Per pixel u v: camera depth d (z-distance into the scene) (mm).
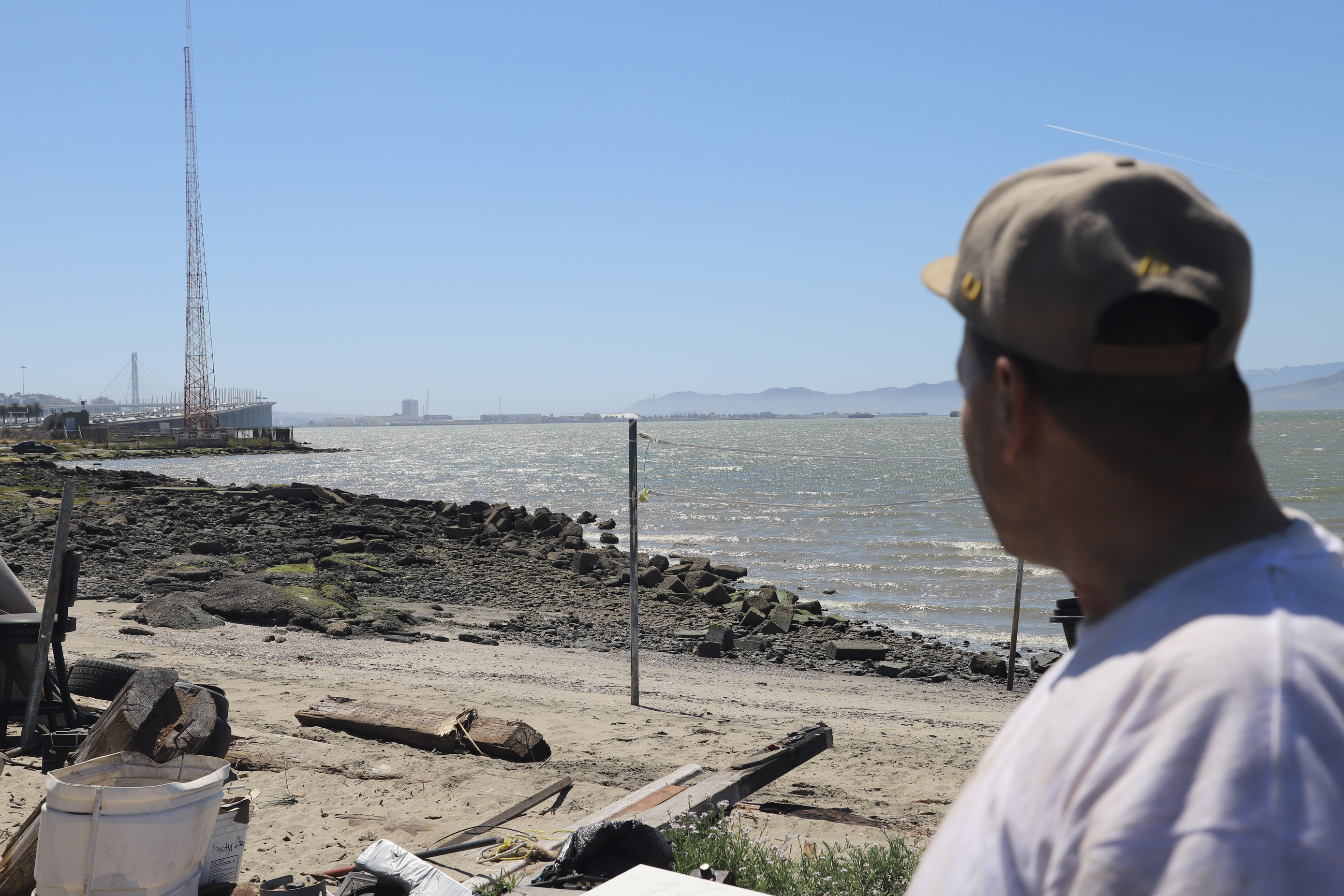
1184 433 750
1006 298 794
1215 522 763
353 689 11094
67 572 6910
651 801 6477
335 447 177125
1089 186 773
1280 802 596
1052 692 790
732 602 25078
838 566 33219
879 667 18000
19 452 91812
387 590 23172
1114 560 793
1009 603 26734
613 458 122562
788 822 6457
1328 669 646
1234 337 763
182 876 3498
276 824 6125
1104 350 749
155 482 50438
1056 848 684
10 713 6844
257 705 9930
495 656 16094
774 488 68438
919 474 82750
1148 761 645
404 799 6703
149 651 13680
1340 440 134750
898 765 8508
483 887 5016
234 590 18203
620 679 14344
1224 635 680
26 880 4102
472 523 36625
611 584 26469
